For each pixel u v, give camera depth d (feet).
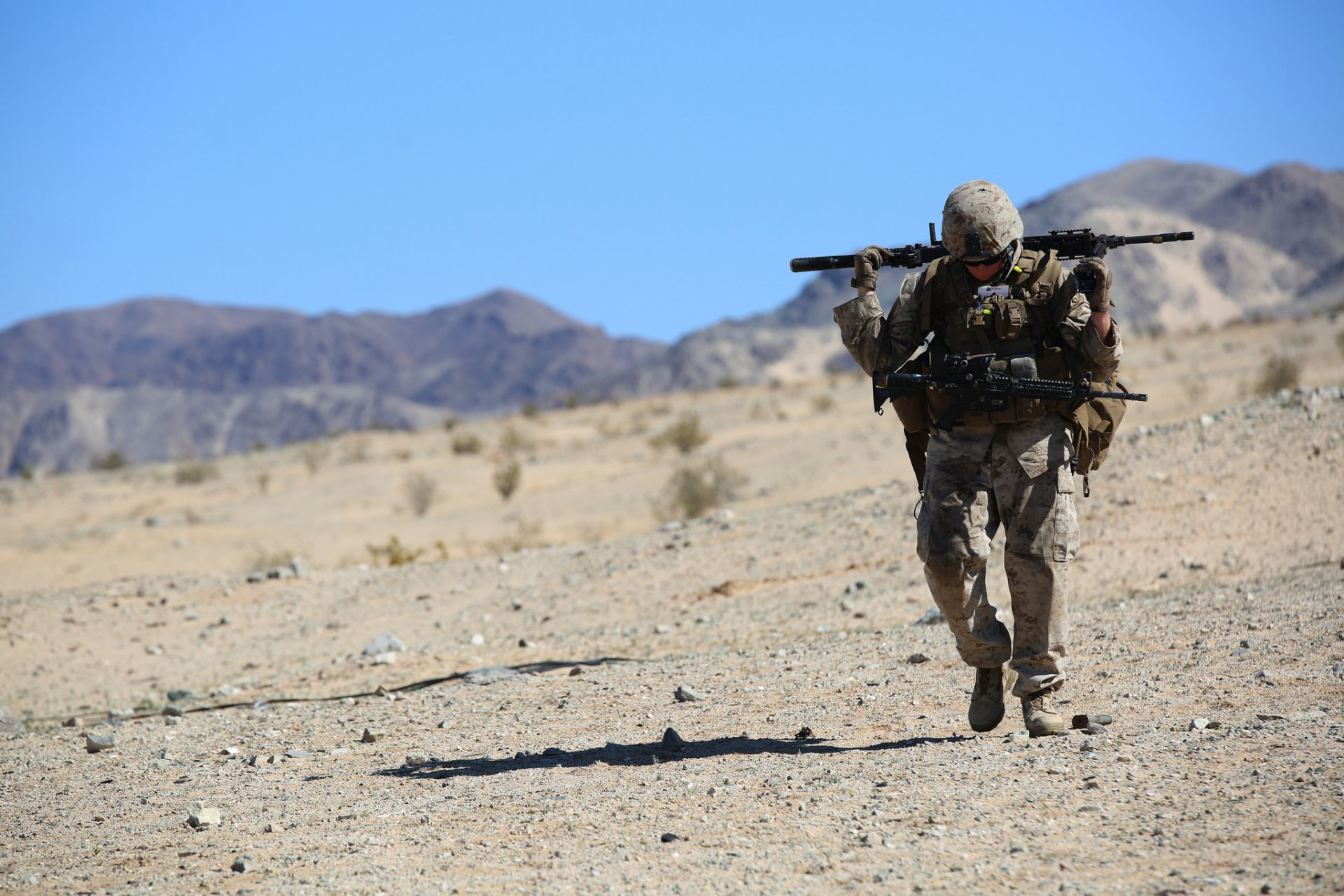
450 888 50.06
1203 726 66.33
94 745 101.40
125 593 237.04
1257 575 140.77
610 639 157.79
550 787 69.00
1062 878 44.75
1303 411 213.66
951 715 81.10
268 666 168.66
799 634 142.31
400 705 113.91
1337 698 71.20
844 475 409.08
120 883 55.47
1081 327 68.39
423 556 367.45
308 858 57.21
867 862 48.52
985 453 69.62
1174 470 196.75
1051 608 69.51
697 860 51.01
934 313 70.03
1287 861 44.29
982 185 69.10
